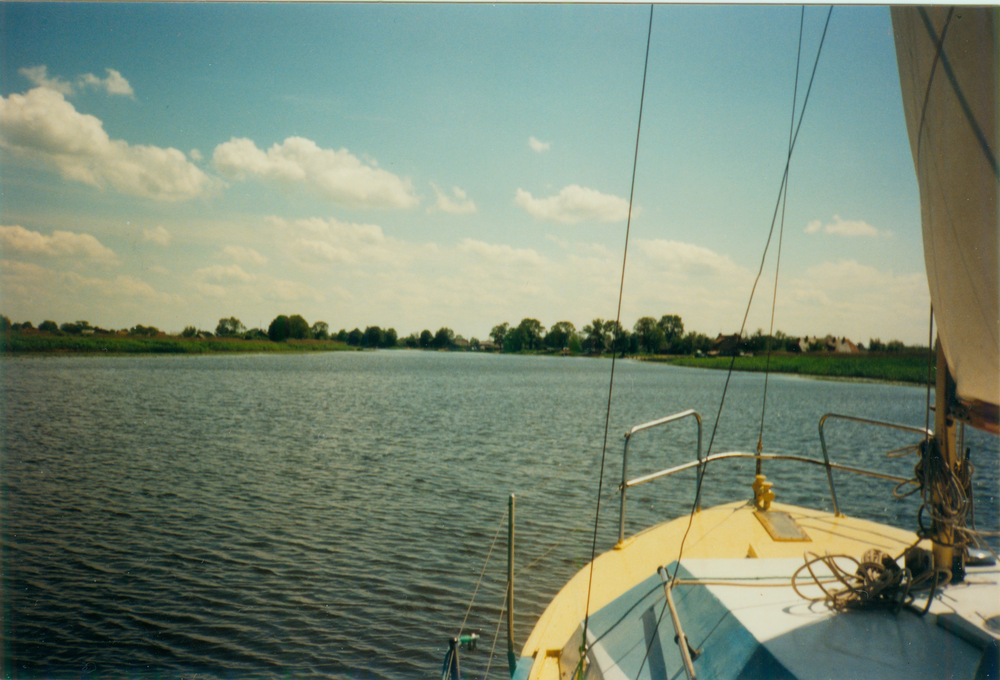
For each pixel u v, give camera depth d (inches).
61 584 362.3
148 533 465.1
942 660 92.2
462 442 939.3
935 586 106.3
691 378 3248.0
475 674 262.8
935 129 99.4
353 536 456.8
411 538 450.3
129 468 716.7
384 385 2274.9
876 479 678.5
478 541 443.2
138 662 271.3
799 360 3149.6
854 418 179.3
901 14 105.3
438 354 7190.0
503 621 315.9
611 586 155.3
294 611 323.6
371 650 284.4
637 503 552.7
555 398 1844.2
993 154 87.0
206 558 408.8
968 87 90.3
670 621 119.3
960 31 90.7
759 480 198.2
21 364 2748.5
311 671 262.7
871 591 106.7
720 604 113.0
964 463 117.8
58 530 471.8
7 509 530.3
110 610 325.1
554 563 397.4
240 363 3668.8
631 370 4195.4
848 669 90.4
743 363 3051.2
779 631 101.1
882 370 2591.0
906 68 106.4
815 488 624.1
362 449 864.9
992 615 102.7
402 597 343.3
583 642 118.3
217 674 264.1
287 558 408.8
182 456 797.9
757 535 178.1
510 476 678.5
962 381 105.7
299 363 3892.7
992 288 90.7
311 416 1277.1
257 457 799.7
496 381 2704.2
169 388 1895.9
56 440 905.5
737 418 1363.2
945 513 112.6
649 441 968.3
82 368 2664.9
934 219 102.4
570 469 719.1
